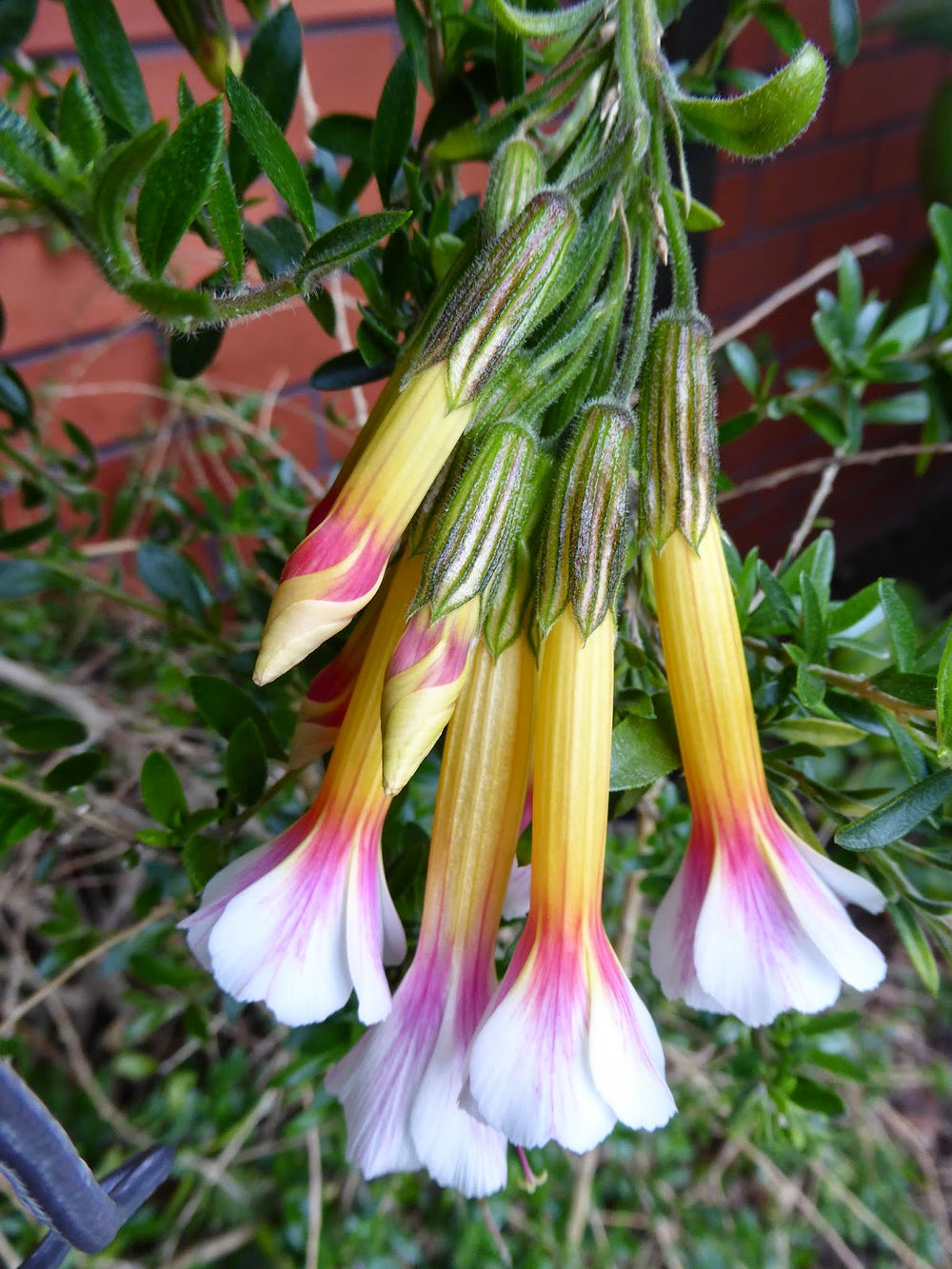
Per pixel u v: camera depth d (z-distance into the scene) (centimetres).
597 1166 25
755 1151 24
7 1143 7
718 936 10
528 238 9
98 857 23
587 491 9
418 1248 24
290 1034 15
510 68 12
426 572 9
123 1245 22
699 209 12
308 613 8
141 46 23
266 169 9
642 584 12
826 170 37
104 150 8
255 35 12
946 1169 30
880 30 35
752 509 41
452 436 9
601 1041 9
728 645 10
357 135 14
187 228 8
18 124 7
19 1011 15
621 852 20
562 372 10
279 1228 24
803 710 12
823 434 18
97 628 29
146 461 29
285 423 31
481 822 10
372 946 10
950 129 36
